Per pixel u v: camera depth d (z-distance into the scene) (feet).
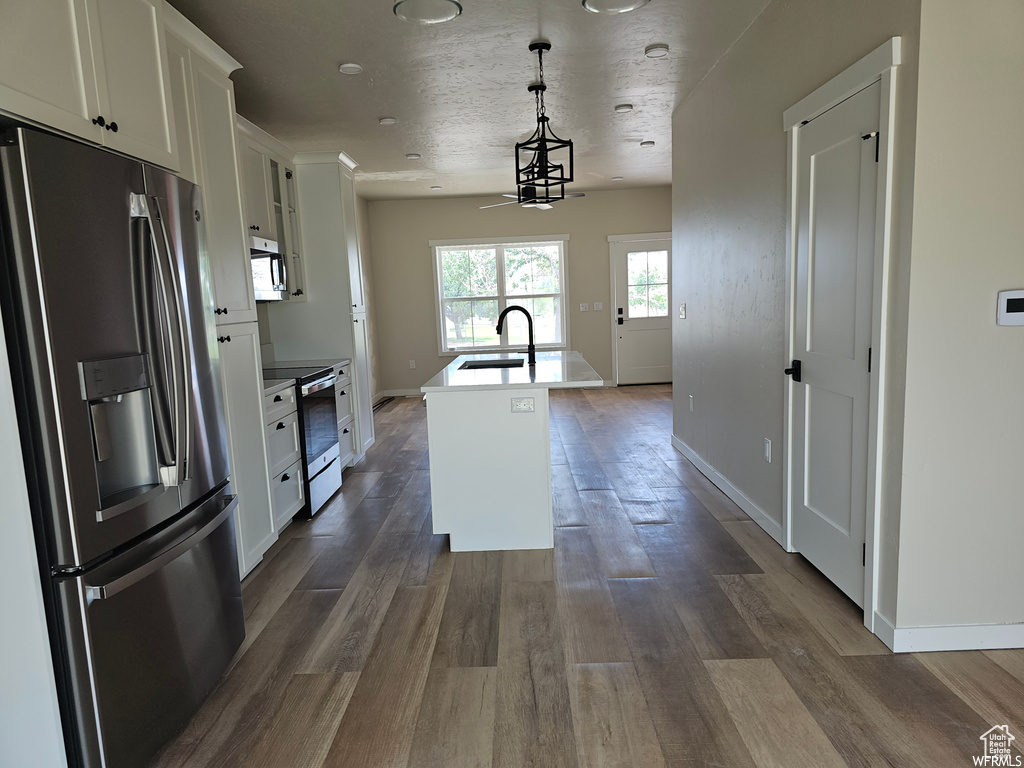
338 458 14.55
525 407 10.16
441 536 11.25
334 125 14.98
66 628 5.00
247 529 9.74
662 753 5.59
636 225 26.68
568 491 13.43
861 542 7.64
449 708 6.35
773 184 9.87
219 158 9.34
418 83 12.35
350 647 7.58
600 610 8.25
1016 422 6.67
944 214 6.37
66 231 4.94
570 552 10.21
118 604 5.33
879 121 6.85
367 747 5.83
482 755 5.66
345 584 9.36
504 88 12.89
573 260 26.89
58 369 4.83
